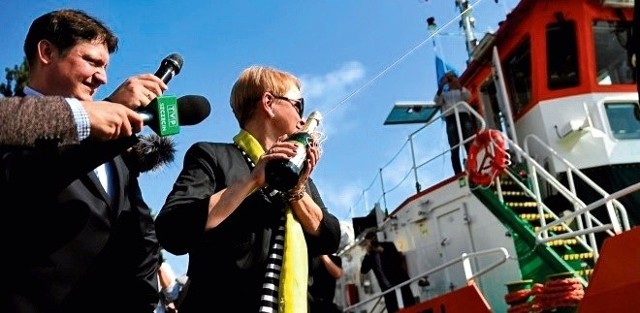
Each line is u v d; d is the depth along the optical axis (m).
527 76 8.64
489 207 7.10
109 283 1.76
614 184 7.21
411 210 8.60
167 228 1.80
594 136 7.50
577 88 7.87
